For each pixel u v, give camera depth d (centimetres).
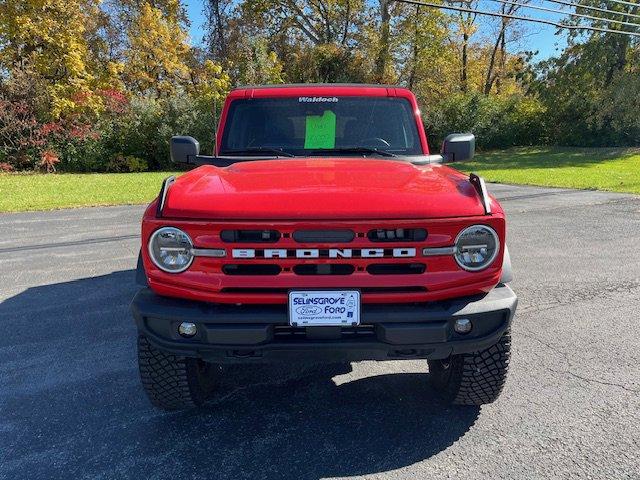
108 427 317
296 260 255
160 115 2781
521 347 424
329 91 416
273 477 270
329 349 261
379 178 300
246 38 3650
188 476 271
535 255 723
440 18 3700
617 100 2931
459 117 3453
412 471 273
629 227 916
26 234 902
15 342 447
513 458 283
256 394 357
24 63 2673
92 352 426
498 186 1562
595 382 365
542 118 3528
